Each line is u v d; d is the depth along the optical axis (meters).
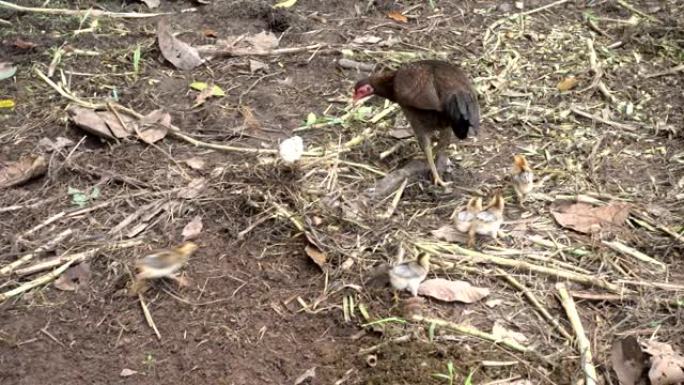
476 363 3.26
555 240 3.59
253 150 3.91
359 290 3.44
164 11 4.65
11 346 3.32
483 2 4.76
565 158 3.91
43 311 3.41
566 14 4.68
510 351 3.29
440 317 3.38
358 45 4.46
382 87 3.89
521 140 4.00
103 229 3.62
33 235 3.59
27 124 4.01
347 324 3.37
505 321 3.37
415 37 4.52
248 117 4.06
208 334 3.35
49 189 3.76
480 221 3.53
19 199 3.72
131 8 4.66
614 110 4.12
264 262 3.54
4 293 3.43
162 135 3.95
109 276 3.49
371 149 3.94
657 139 3.99
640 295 3.43
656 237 3.60
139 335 3.36
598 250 3.55
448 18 4.64
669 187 3.79
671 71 4.30
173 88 4.21
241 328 3.37
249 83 4.25
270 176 3.77
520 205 3.71
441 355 3.27
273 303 3.43
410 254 3.52
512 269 3.50
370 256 3.53
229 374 3.27
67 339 3.35
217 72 4.30
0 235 3.60
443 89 3.68
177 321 3.38
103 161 3.86
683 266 3.52
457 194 3.77
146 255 3.45
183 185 3.77
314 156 3.89
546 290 3.45
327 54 4.40
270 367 3.28
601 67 4.32
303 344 3.33
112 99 4.12
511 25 4.59
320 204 3.68
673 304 3.41
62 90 4.15
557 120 4.07
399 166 3.89
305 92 4.22
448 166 3.87
